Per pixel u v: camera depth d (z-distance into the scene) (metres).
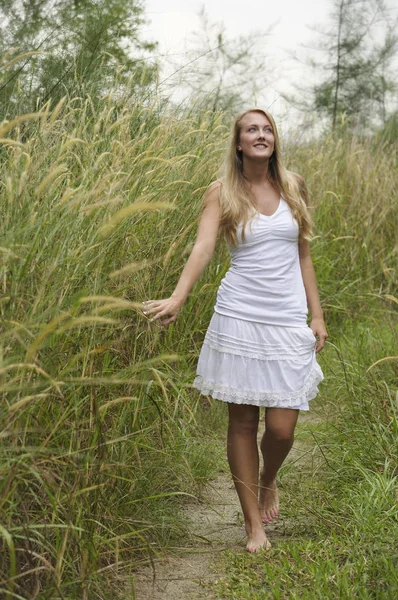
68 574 2.72
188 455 4.21
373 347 5.62
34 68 5.09
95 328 2.96
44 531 2.61
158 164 4.04
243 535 3.56
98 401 3.07
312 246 7.38
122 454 3.27
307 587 2.90
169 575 3.11
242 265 3.46
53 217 2.76
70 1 5.52
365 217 7.94
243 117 3.52
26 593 2.41
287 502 3.83
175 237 4.14
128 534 2.88
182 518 3.66
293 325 3.43
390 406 4.34
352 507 3.50
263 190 3.53
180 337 4.53
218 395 3.42
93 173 3.38
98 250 3.06
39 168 3.23
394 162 9.13
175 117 4.99
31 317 2.43
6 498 2.28
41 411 2.69
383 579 2.84
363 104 14.63
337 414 4.88
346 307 7.14
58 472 2.67
